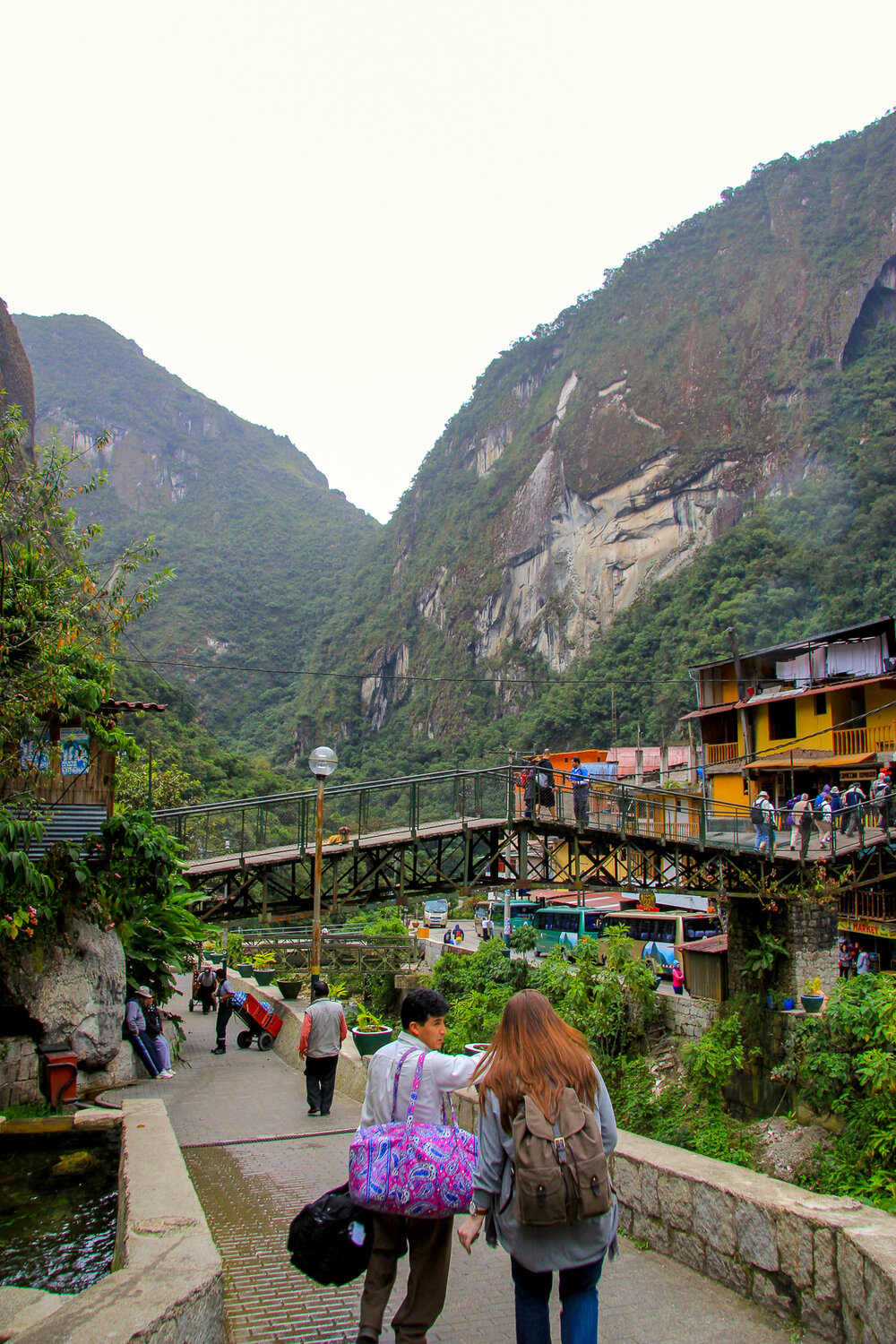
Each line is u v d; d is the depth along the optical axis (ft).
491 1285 16.30
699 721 130.72
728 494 375.45
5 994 33.55
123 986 39.19
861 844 67.41
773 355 396.98
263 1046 54.90
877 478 308.81
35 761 37.63
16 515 35.50
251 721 581.94
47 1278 16.87
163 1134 21.24
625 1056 68.80
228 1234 19.44
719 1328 14.21
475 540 512.63
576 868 65.77
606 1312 14.82
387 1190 11.98
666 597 355.15
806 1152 49.01
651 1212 18.02
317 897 51.72
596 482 429.38
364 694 540.11
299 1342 13.94
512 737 369.91
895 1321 11.76
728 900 66.23
